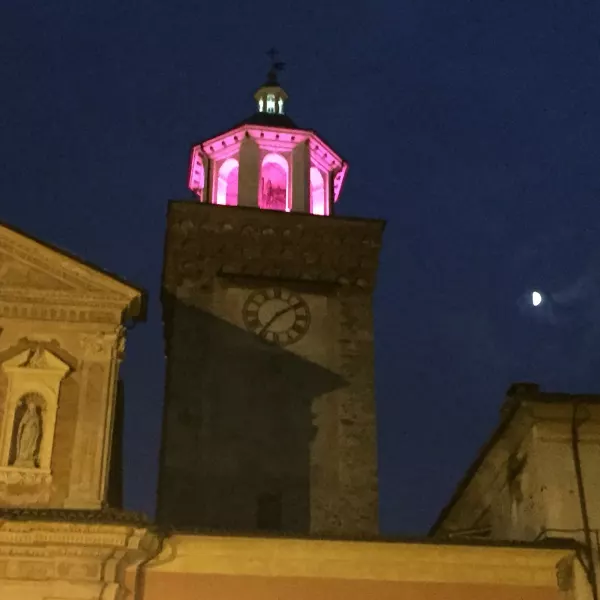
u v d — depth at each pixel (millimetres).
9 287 23547
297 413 30141
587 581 21469
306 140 36156
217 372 30531
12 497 21469
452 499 29781
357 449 29734
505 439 24562
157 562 20906
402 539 21344
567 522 22125
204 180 36188
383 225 33344
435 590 21438
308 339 31469
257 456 29281
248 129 35812
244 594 20922
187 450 29109
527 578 21688
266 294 32031
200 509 28281
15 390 22578
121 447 27859
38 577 20078
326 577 21281
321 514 28578
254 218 32844
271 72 40625
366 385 30844
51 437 22125
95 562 20297
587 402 23000
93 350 23250
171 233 32469
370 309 32312
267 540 21078
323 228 33031
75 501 21500
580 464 22797
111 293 23828
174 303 31781
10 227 24047
